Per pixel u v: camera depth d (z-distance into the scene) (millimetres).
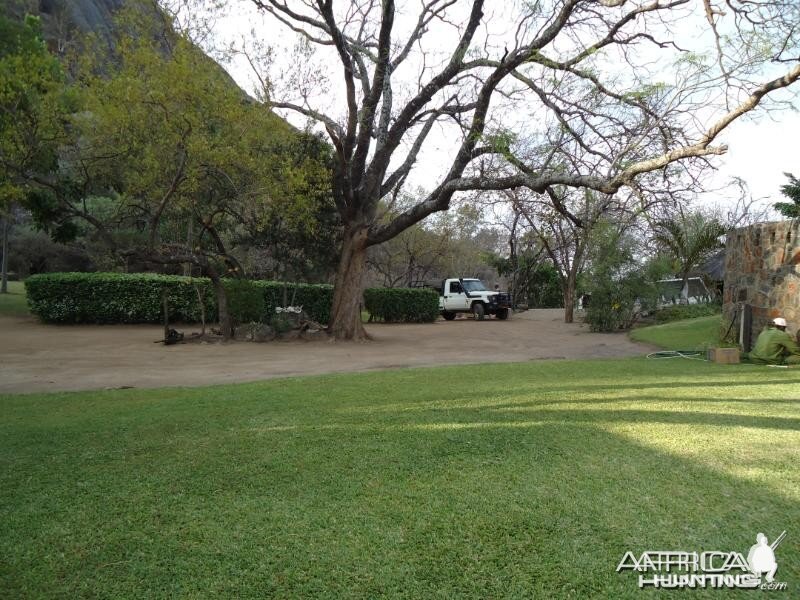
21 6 21516
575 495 3143
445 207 14852
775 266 10984
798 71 7152
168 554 2570
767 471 3475
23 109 12258
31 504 3164
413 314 25578
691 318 19422
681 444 4051
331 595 2230
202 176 13680
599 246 19203
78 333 16844
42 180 13000
